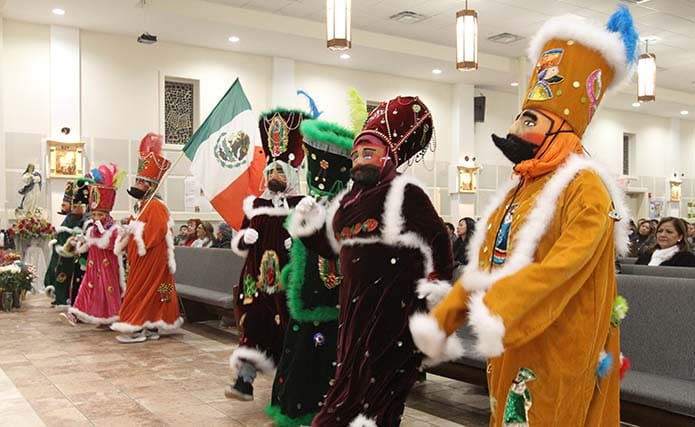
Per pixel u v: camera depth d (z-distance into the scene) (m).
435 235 2.71
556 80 1.90
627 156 19.52
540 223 1.75
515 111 16.94
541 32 2.00
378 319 2.67
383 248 2.71
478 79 15.30
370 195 2.80
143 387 4.25
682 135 20.81
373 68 14.28
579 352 1.70
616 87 1.99
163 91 12.20
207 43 12.32
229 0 10.88
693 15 11.45
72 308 6.66
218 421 3.54
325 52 12.95
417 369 2.72
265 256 3.80
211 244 9.15
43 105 11.20
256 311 3.78
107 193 6.81
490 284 1.70
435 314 1.77
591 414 1.78
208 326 6.79
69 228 8.20
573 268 1.63
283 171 3.94
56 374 4.61
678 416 2.71
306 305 3.33
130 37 11.91
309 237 3.19
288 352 3.39
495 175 16.48
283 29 11.62
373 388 2.64
